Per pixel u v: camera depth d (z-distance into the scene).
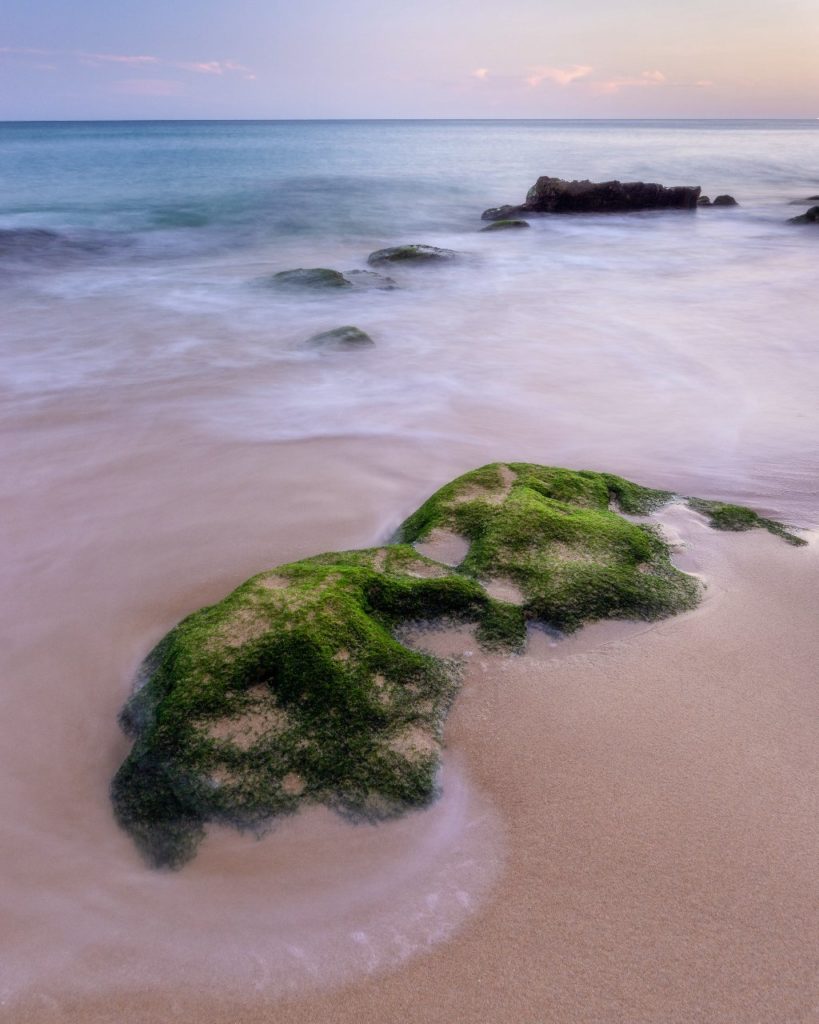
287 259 20.98
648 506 6.25
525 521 5.39
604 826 3.34
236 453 8.09
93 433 8.70
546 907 3.01
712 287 16.77
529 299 15.74
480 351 12.02
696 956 2.82
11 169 44.38
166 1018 2.72
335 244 23.45
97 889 3.20
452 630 4.52
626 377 10.61
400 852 3.26
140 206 28.94
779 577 5.23
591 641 4.52
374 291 16.23
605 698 4.08
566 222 27.31
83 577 5.69
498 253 21.48
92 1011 2.75
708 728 3.87
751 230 25.67
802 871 3.12
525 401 9.74
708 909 2.98
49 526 6.49
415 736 3.76
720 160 56.16
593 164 52.91
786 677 4.23
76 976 2.87
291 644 3.99
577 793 3.51
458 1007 2.70
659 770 3.62
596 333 12.95
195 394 10.11
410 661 4.12
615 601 4.76
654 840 3.27
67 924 3.06
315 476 7.49
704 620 4.74
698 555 5.54
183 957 2.91
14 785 3.77
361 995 2.76
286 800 3.44
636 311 14.54
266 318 14.16
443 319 14.07
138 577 5.68
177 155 62.84
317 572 4.71
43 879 3.26
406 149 76.31
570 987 2.74
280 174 42.62
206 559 5.92
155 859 3.30
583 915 2.97
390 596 4.59
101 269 18.95
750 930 2.90
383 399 9.90
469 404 9.66
